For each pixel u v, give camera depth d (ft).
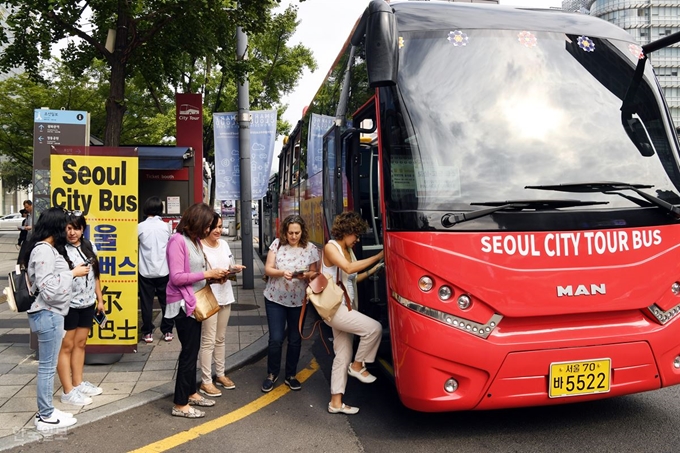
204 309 16.29
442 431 15.29
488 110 14.73
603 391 13.52
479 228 13.46
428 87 14.87
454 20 15.80
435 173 14.07
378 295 17.72
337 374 16.63
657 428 15.01
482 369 13.14
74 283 16.75
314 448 14.28
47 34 29.53
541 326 13.52
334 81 24.64
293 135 39.24
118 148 20.77
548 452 13.70
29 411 16.43
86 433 15.17
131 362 21.63
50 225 14.87
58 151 20.56
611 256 13.70
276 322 19.01
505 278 13.25
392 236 14.15
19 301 14.56
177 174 38.27
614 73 15.75
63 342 16.80
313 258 18.75
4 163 140.15
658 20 219.82
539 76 15.21
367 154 18.25
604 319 13.78
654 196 14.42
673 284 14.07
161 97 68.44
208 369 18.40
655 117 15.60
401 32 15.39
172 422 16.05
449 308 13.24
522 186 14.03
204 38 31.58
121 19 29.19
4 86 64.23
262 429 15.62
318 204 26.61
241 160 39.78
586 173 14.32
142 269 24.64
